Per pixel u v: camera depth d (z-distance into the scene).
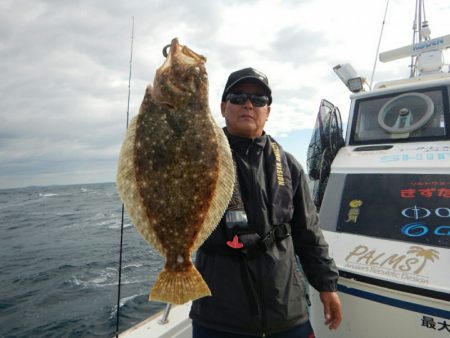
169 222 0.82
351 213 1.30
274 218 0.92
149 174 0.82
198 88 0.85
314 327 1.21
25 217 17.11
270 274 0.87
